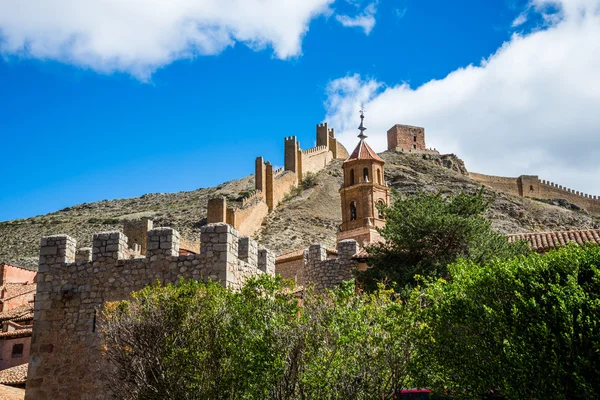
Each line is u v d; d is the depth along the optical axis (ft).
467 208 114.83
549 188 515.91
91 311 70.69
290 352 55.42
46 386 68.80
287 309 57.98
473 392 57.88
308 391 55.31
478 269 65.92
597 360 52.49
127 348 57.52
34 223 429.38
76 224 411.54
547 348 53.26
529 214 448.24
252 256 77.56
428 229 105.19
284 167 439.22
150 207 465.06
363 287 100.53
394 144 561.02
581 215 469.98
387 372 58.29
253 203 352.08
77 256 77.10
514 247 107.04
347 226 188.55
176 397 55.11
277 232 343.46
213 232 70.23
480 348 57.57
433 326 59.52
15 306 167.63
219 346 56.80
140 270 71.00
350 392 55.98
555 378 51.83
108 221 404.16
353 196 191.31
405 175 463.42
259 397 54.85
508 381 54.49
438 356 58.85
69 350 69.56
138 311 59.57
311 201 403.34
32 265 301.22
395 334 57.98
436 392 61.05
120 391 58.29
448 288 64.90
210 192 483.10
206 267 69.15
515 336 55.16
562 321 53.72
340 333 55.88
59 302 71.77
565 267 58.34
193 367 56.08
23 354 127.65
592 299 55.83
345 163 197.06
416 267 101.24
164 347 56.95
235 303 58.29
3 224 434.71
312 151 473.26
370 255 107.76
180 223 367.86
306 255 114.73
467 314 58.75
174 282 69.51
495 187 509.76
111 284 71.26
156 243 71.67
